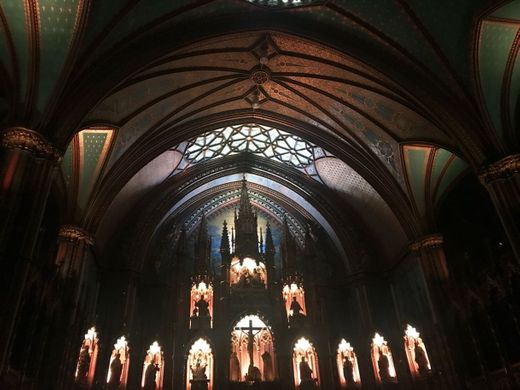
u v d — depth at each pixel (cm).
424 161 1872
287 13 1592
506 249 1513
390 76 1552
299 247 2452
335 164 2273
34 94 1210
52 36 1223
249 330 2020
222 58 1781
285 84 1994
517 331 1424
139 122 1817
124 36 1387
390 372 1909
